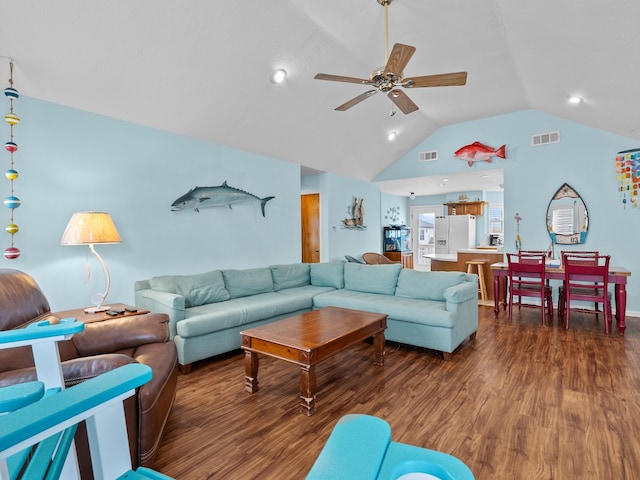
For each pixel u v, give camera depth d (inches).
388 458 25.4
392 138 230.4
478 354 128.1
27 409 21.6
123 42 99.7
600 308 195.5
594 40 104.4
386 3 110.2
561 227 204.4
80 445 52.3
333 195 247.4
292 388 101.5
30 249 110.6
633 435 75.3
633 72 114.3
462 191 351.3
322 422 82.6
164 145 144.6
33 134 110.8
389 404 90.7
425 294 147.7
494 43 135.9
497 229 357.7
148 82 116.4
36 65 98.6
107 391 24.9
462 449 71.3
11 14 84.0
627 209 186.9
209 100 134.8
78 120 120.4
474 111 214.8
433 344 125.4
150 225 140.4
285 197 202.5
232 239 172.9
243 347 99.1
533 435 75.9
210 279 144.5
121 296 132.0
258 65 126.8
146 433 62.6
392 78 98.0
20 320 70.9
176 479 63.1
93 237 102.8
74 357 77.3
